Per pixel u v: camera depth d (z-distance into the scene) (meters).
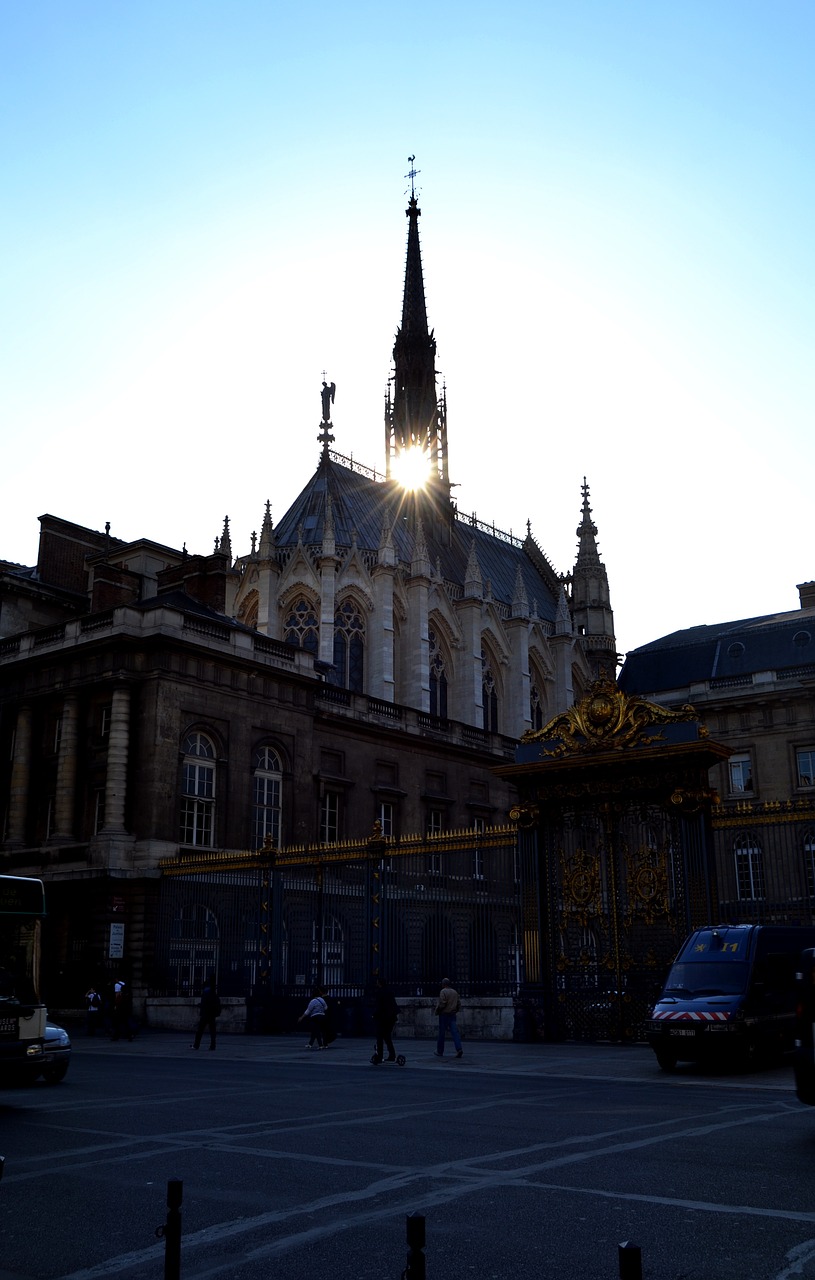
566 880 27.42
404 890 33.91
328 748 53.09
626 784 26.67
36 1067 17.73
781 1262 7.30
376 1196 9.40
